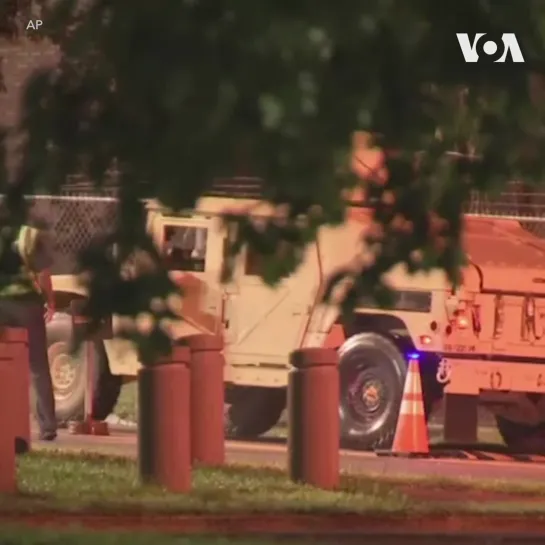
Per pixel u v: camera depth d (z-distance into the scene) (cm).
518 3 2252
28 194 2434
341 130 2122
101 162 2356
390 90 2244
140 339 2398
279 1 2044
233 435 7556
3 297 2864
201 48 2053
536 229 7556
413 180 2566
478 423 8562
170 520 4369
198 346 5759
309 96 2064
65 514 4350
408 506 4822
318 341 7081
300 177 2127
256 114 2066
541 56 2283
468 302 7088
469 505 4941
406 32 2155
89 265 2369
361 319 7144
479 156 2500
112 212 2486
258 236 2456
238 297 7106
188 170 2122
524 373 7150
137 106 2162
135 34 2086
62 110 2355
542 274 7162
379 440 7088
